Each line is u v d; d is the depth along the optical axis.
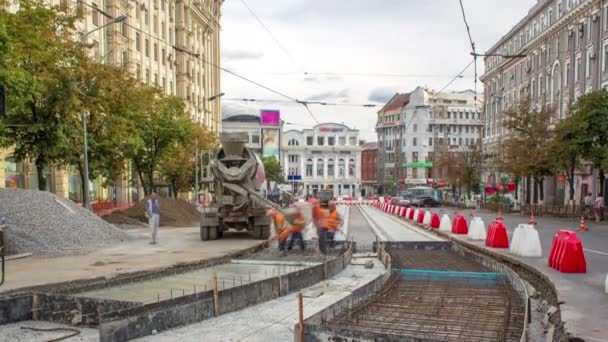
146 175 45.34
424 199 66.75
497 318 7.80
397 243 17.66
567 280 10.70
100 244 18.45
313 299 9.86
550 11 55.88
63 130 24.67
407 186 114.06
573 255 11.68
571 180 39.62
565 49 51.84
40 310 8.48
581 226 25.86
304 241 17.73
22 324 8.21
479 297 9.38
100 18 45.56
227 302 8.73
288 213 16.83
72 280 11.18
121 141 29.14
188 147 43.84
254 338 7.23
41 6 23.02
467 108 115.94
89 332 7.75
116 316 7.19
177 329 7.68
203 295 8.37
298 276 10.80
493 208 54.06
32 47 20.75
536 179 45.38
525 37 64.12
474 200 66.62
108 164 32.38
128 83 27.81
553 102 54.22
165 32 63.84
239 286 9.02
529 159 43.06
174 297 8.66
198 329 7.70
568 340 6.59
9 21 19.42
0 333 7.63
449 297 9.38
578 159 38.91
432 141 114.62
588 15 46.69
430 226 27.22
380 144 130.00
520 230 14.98
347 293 10.44
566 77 51.81
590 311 8.06
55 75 23.14
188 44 72.06
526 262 13.43
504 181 58.06
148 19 57.72
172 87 66.19
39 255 15.42
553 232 24.89
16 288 10.12
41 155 24.78
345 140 125.31
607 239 21.14
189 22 72.38
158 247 17.94
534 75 60.44
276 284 10.02
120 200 49.44
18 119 23.66
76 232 18.03
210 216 20.44
